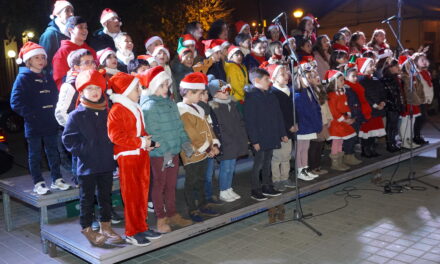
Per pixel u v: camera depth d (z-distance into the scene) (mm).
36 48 4504
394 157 6750
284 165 5414
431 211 5199
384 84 7090
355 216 5137
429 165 7410
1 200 6477
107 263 3645
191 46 5789
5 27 11094
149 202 4766
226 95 4801
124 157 3752
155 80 4000
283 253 4238
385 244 4328
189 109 4344
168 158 4039
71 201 5020
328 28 20484
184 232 4105
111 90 3883
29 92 4492
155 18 13047
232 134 4797
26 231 5219
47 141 4598
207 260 4195
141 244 3795
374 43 8352
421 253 4094
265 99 4949
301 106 5488
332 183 5668
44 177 5227
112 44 5449
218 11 14586
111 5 11656
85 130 3691
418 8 17734
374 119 6691
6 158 6652
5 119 12750
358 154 7062
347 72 6512
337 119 5984
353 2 19484
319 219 5086
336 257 4086
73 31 4727
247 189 5379
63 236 4105
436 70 13797
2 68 15867
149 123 3990
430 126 11461
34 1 10547
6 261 4387
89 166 3730
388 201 5637
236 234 4801
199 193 4598
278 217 5109
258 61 6375
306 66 5777
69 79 4105
